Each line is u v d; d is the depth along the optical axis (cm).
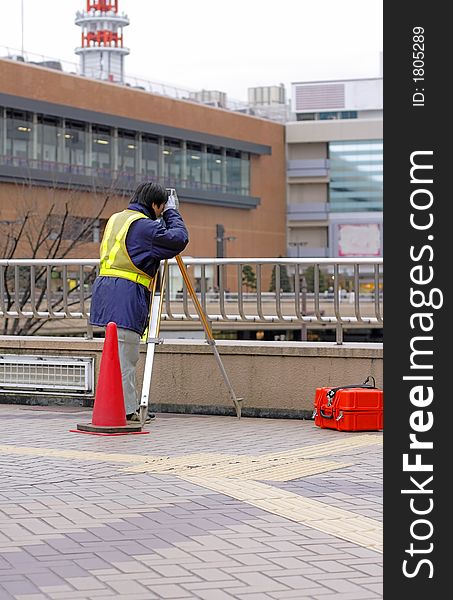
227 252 9806
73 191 6294
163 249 1210
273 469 967
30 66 7400
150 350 1227
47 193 6706
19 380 1438
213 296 1510
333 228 11112
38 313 1445
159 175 8731
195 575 629
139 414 1220
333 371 1284
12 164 7256
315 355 1291
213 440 1139
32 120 7469
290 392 1305
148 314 1238
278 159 10700
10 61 7262
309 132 10981
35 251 4856
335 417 1204
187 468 970
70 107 7681
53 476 933
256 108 11219
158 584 611
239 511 798
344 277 1633
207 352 1338
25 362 1430
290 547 694
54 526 746
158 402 1364
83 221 5625
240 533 730
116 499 838
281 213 10769
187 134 8988
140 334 1229
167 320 1362
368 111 12031
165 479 922
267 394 1316
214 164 9531
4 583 610
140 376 1373
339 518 772
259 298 1340
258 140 10188
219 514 787
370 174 11000
